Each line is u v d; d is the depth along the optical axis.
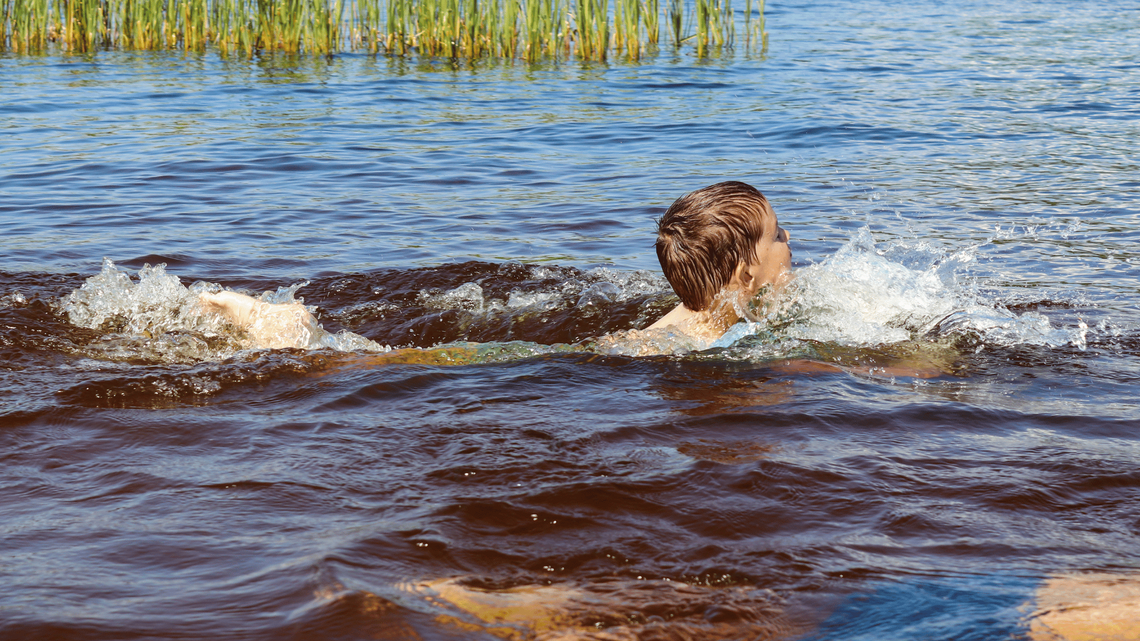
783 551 1.70
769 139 9.92
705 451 2.20
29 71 14.67
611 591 1.56
